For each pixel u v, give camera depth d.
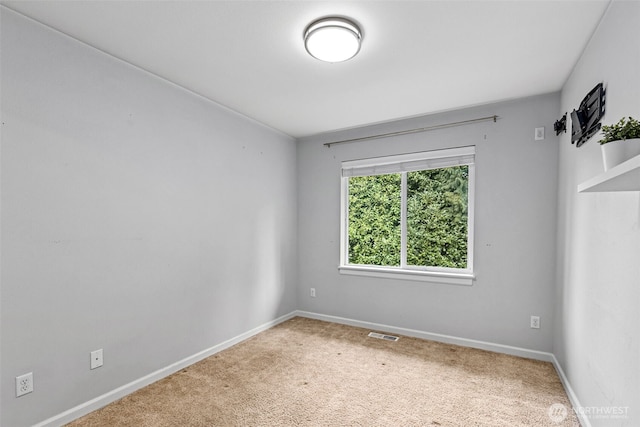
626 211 1.40
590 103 1.85
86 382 1.99
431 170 3.41
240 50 2.08
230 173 3.12
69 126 1.92
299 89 2.68
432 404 2.11
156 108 2.43
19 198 1.72
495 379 2.44
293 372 2.55
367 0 1.58
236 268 3.18
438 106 3.05
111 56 2.14
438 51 2.07
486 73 2.38
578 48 2.02
